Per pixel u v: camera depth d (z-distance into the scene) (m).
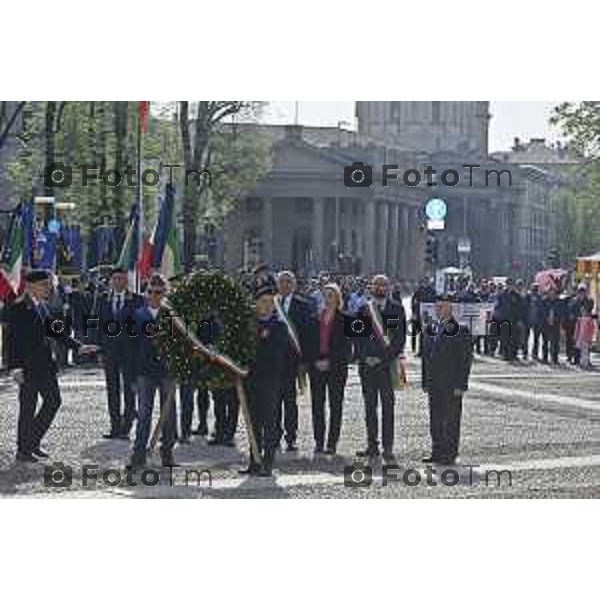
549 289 39.62
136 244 27.44
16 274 28.88
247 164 49.78
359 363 18.28
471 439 20.73
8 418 22.11
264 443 16.59
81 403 24.48
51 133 42.25
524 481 16.58
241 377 16.77
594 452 19.36
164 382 16.98
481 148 95.81
